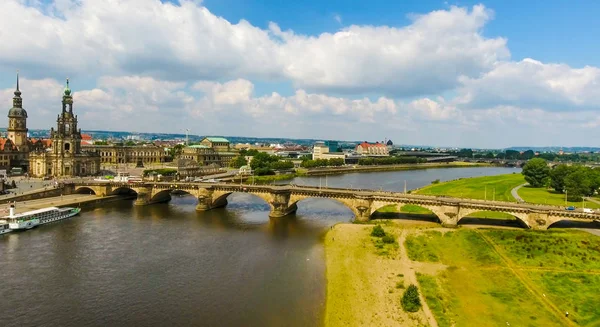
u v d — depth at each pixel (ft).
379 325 247.91
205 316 268.00
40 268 352.69
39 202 616.80
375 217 538.06
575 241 380.99
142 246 420.77
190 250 408.05
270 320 261.65
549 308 262.26
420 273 325.83
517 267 333.42
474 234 418.10
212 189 629.51
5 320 261.85
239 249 411.34
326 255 388.78
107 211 606.55
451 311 261.03
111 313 272.51
